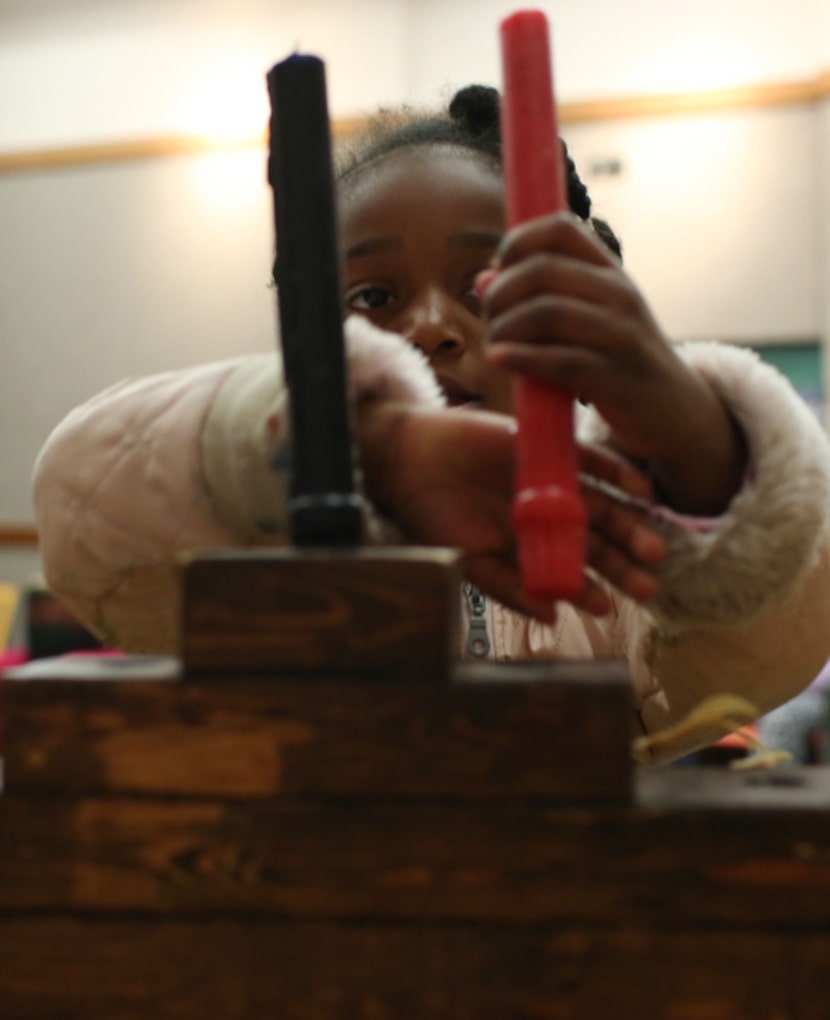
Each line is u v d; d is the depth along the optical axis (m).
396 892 0.33
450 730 0.33
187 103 3.10
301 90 0.36
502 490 0.41
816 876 0.32
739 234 2.70
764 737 1.95
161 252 3.12
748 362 0.44
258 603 0.34
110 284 3.14
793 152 2.68
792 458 0.42
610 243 0.91
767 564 0.43
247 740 0.33
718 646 0.57
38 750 0.34
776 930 0.32
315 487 0.35
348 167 0.85
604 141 2.74
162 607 0.49
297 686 0.33
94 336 3.15
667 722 0.64
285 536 0.43
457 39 2.87
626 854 0.32
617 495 0.44
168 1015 0.33
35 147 3.18
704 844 0.32
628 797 0.32
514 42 0.37
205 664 0.34
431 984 0.32
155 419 0.48
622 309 0.37
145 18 3.12
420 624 0.33
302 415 0.35
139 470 0.47
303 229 0.35
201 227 3.09
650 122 2.73
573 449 0.36
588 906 0.32
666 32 2.74
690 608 0.44
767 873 0.32
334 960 0.32
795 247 2.68
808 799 0.33
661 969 0.32
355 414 0.42
